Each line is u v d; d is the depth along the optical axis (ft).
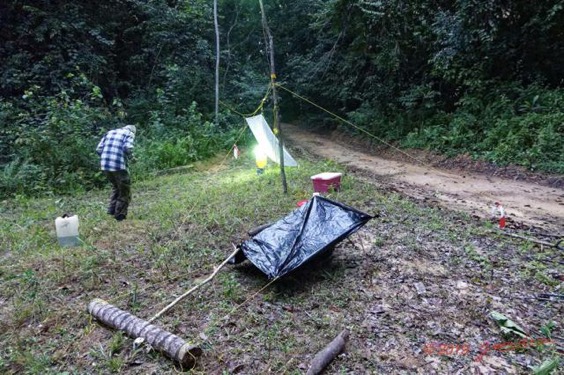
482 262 14.11
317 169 31.96
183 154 38.09
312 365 8.64
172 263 14.43
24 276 13.46
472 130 36.04
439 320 10.68
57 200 24.73
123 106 46.55
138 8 48.91
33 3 39.04
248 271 13.74
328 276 13.23
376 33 44.88
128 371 8.73
